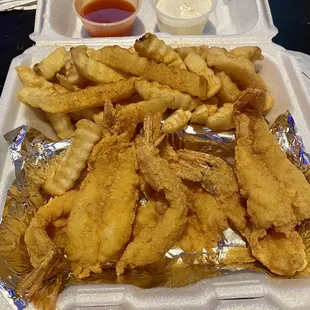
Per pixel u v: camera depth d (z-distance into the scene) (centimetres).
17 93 26
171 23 31
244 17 32
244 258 21
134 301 18
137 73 24
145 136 22
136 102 25
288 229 21
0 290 18
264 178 22
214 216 22
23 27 34
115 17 32
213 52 25
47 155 24
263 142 23
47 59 25
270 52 28
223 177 22
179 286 19
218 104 26
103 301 18
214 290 19
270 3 38
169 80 24
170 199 21
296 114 26
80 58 24
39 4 30
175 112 24
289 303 19
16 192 22
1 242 20
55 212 21
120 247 20
